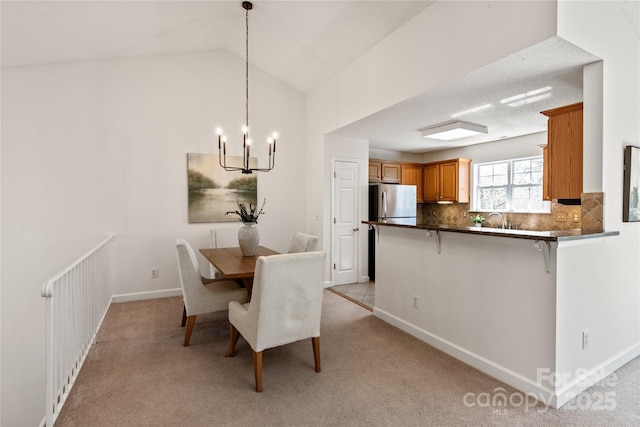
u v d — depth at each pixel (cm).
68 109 369
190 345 278
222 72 450
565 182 267
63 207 368
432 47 281
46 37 299
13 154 346
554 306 195
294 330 221
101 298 340
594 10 220
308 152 510
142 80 405
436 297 276
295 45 397
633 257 252
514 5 219
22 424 338
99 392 208
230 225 454
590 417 185
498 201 551
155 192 413
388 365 244
